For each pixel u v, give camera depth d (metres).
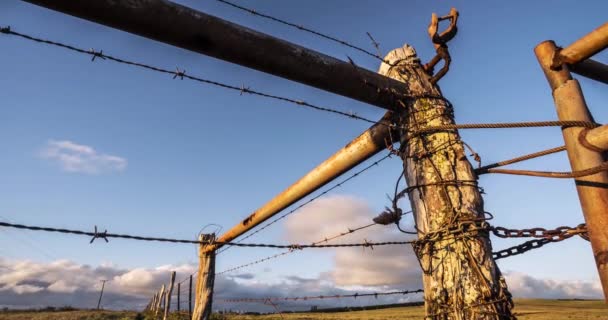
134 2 2.36
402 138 3.26
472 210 2.73
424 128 3.02
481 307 2.42
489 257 2.60
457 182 2.79
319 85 3.07
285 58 2.84
